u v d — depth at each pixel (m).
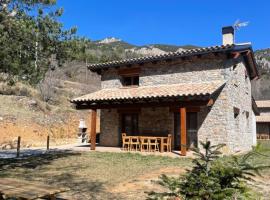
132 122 19.20
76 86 45.28
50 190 5.09
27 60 12.12
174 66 18.03
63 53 13.30
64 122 28.94
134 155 14.95
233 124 16.61
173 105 15.32
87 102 17.89
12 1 11.84
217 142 15.76
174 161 13.02
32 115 27.12
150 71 18.92
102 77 21.02
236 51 16.31
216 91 14.96
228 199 3.44
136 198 7.36
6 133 21.98
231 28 18.73
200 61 17.12
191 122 16.86
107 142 19.98
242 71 19.48
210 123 16.08
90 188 8.39
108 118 20.08
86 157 14.55
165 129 17.67
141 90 18.08
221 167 3.60
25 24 11.49
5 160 13.86
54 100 35.50
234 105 17.14
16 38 11.55
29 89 34.12
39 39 12.32
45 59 13.02
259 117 43.34
